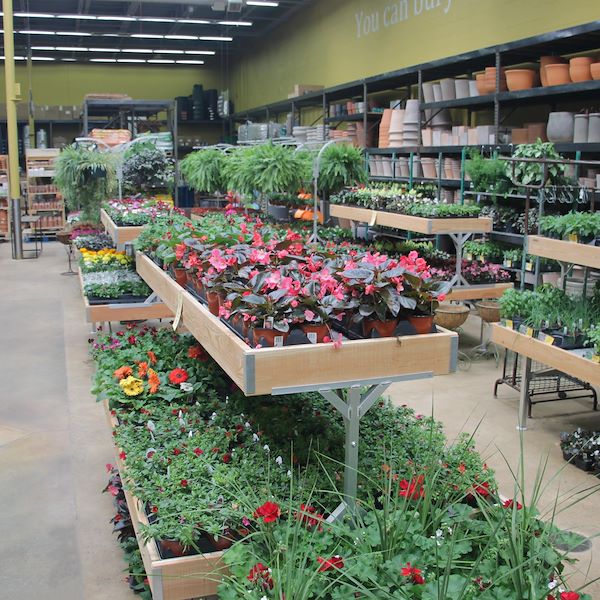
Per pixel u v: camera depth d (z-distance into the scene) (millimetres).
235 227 4688
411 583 1952
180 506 2297
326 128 12180
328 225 8945
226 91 18625
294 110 13711
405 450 2840
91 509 3531
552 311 4293
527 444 4223
